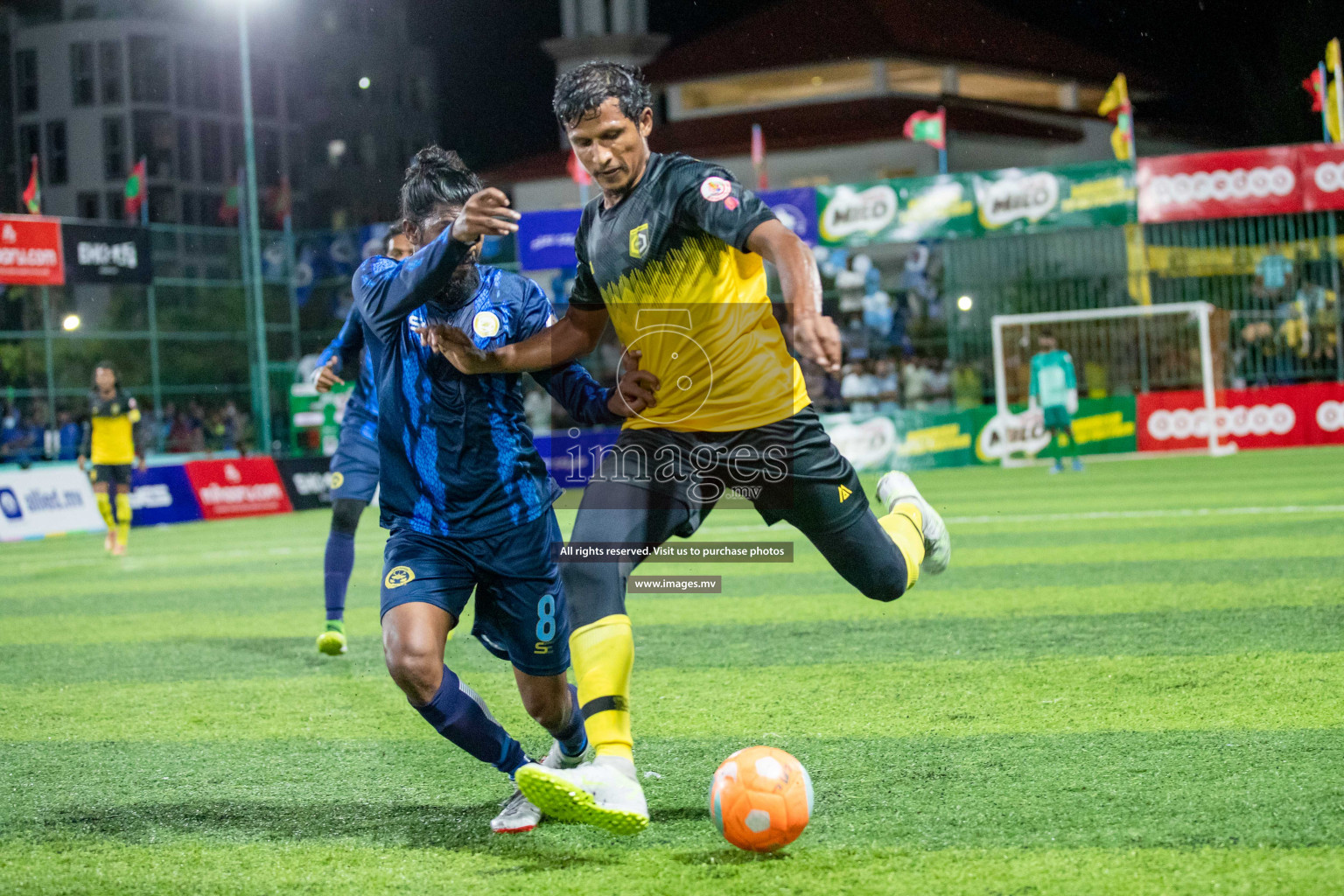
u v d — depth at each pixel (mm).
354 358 6195
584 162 3240
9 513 15688
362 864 3111
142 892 2959
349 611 8164
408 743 4422
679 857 3076
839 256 24047
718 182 3131
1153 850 2939
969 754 3883
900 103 33688
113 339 23797
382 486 3377
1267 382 21219
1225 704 4371
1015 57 35438
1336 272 20938
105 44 44000
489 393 3293
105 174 44344
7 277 17938
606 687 3125
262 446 23172
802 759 3941
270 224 46781
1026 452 20938
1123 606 6621
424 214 3314
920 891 2756
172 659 6445
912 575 3707
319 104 49594
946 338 23328
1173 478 15891
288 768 4113
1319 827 3051
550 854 3141
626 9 39625
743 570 9188
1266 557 8164
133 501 17000
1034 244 22000
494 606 3350
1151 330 21406
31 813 3650
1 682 5922
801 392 3389
